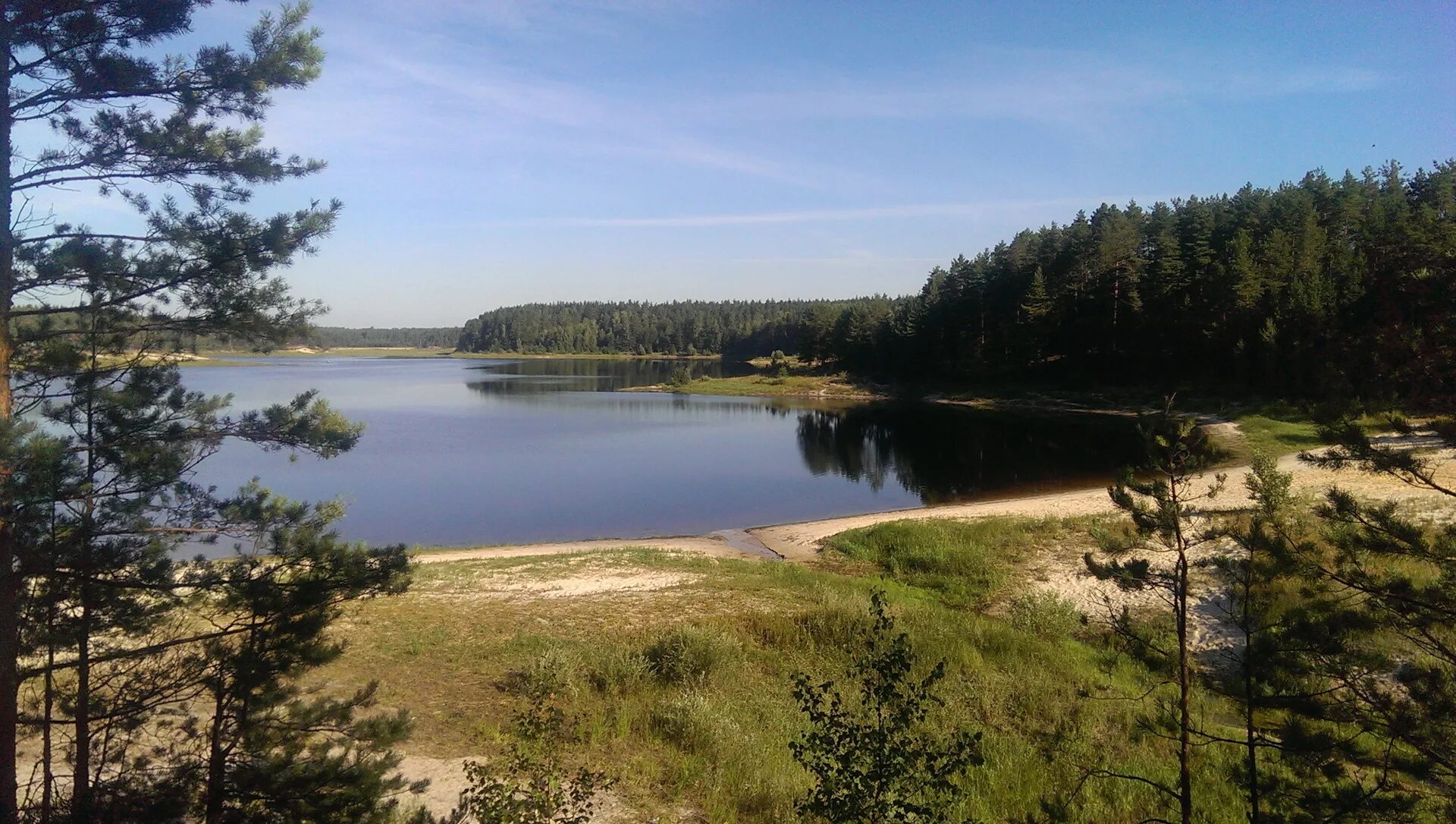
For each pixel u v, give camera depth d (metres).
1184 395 50.59
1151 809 7.85
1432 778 5.24
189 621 6.70
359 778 6.02
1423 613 4.91
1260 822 5.53
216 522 6.09
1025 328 70.56
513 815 6.32
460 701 10.05
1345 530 5.27
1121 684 11.29
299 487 33.12
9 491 4.79
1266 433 33.84
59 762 6.73
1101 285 64.88
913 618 13.75
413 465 39.53
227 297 6.19
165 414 6.22
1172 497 6.25
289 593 5.94
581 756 8.55
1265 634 5.79
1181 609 6.29
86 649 5.63
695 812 7.46
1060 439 48.81
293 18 6.16
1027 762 8.86
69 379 5.84
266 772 5.77
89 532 5.49
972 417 63.12
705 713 9.35
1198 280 55.22
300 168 6.43
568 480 36.19
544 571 17.91
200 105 5.96
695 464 41.03
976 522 22.31
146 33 5.63
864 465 40.31
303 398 6.62
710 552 22.80
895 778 5.98
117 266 5.85
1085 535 20.16
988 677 11.34
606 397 82.19
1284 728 5.73
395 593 6.50
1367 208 48.25
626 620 13.82
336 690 10.15
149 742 7.08
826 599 14.81
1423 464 4.65
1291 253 46.28
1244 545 5.93
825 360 102.75
